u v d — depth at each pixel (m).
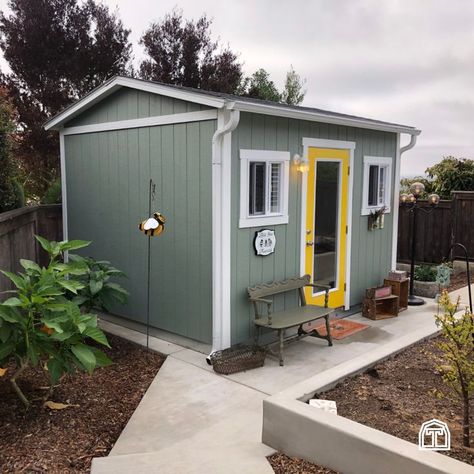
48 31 10.40
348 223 6.25
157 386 4.14
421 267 8.02
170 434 3.35
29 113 10.20
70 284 3.65
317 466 2.76
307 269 5.70
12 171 5.98
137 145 5.45
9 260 5.26
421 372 3.77
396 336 5.48
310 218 5.65
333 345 5.18
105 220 6.04
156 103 5.14
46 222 6.87
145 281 5.58
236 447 3.07
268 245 5.08
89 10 10.95
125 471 2.74
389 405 3.20
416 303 6.86
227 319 4.77
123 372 4.47
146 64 12.50
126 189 5.67
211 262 4.76
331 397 3.30
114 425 3.49
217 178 4.55
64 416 3.52
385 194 6.93
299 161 5.33
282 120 5.12
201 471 2.73
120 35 11.34
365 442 2.53
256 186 4.98
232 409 3.72
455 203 8.92
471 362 2.88
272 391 4.04
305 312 5.07
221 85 13.03
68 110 6.08
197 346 5.03
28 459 2.92
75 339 3.41
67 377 4.20
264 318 4.89
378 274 6.95
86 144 6.16
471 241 8.86
